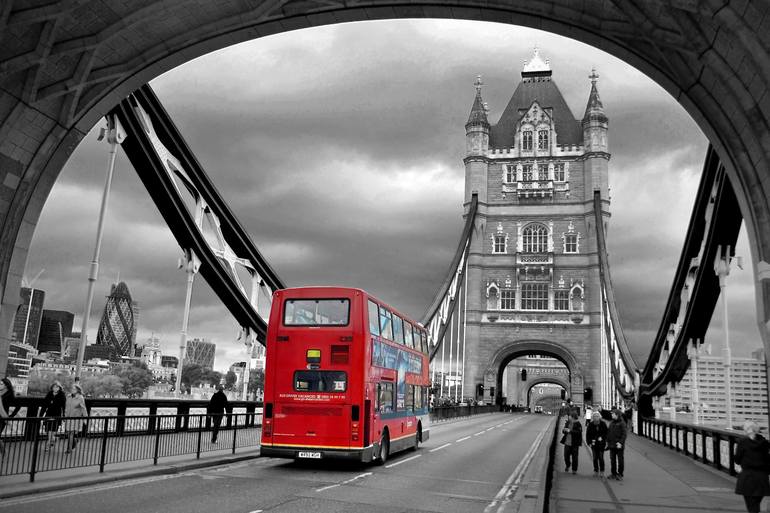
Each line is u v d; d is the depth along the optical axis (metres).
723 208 21.09
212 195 29.61
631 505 13.45
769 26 11.62
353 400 18.38
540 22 16.03
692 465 22.27
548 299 91.50
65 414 17.23
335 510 12.09
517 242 93.75
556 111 99.56
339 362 18.61
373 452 18.91
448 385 88.50
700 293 25.67
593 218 92.19
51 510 10.73
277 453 18.45
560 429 44.09
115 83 17.09
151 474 15.38
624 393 54.75
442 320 84.88
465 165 97.62
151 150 24.66
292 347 18.97
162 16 15.95
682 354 31.03
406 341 24.06
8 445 12.30
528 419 69.94
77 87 16.28
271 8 16.53
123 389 144.50
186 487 13.89
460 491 15.39
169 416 18.05
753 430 10.80
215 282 28.94
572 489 15.72
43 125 16.38
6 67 14.84
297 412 18.58
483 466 21.03
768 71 12.23
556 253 93.00
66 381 95.25
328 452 18.20
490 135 99.75
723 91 14.14
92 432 14.67
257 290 32.25
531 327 90.75
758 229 14.20
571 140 97.06
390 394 21.30
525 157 96.19
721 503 13.92
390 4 16.48
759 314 14.14
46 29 14.71
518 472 19.70
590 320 89.69
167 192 25.55
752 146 14.00
